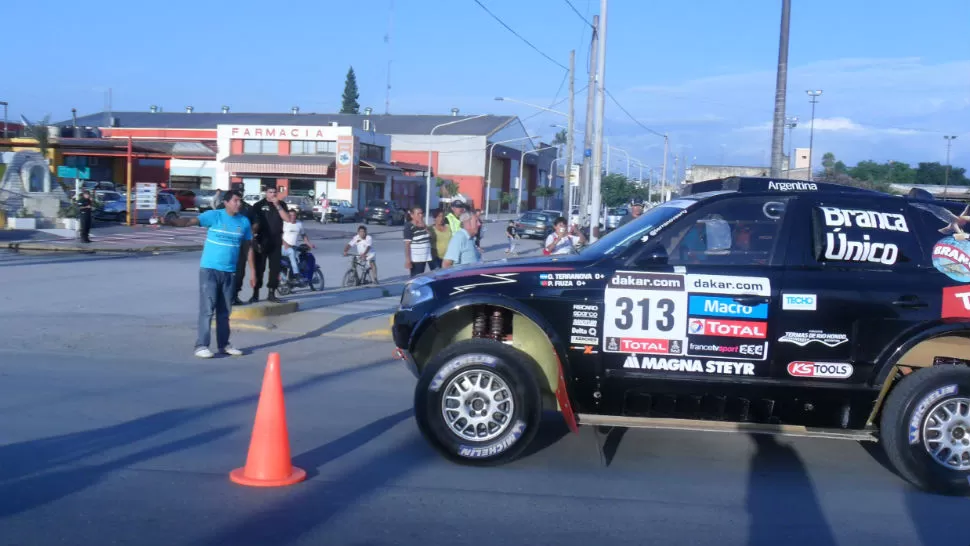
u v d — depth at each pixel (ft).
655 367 19.40
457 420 19.57
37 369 29.07
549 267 19.94
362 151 213.66
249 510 16.75
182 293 53.88
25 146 122.83
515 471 19.85
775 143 55.21
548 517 16.97
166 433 21.89
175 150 196.85
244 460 19.88
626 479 19.60
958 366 19.16
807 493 19.08
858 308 19.20
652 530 16.51
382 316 44.29
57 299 49.32
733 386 19.39
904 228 19.99
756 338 19.25
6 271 63.98
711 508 17.89
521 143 306.35
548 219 150.20
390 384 28.94
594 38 91.66
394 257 99.81
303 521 16.29
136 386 26.99
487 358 19.24
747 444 22.90
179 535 15.43
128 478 18.40
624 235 21.22
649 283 19.40
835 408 19.58
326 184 202.18
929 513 18.01
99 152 126.52
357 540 15.46
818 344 19.26
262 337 37.70
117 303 48.37
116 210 132.98
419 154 270.87
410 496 17.87
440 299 19.85
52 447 20.42
